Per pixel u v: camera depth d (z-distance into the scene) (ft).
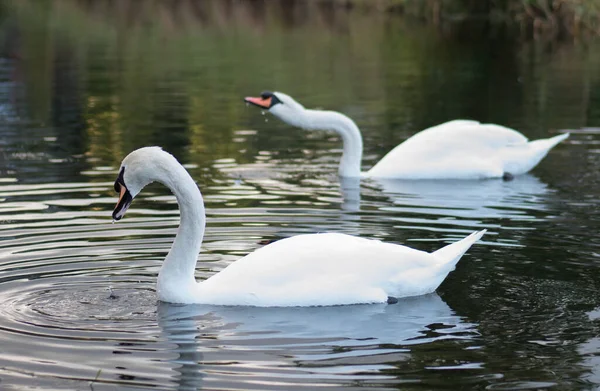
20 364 27.14
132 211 45.03
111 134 67.92
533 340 29.32
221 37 137.69
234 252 38.65
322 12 171.63
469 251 39.32
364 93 88.84
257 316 31.48
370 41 131.13
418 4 160.45
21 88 90.43
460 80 96.22
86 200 47.29
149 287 34.27
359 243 33.91
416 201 49.49
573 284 34.83
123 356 27.89
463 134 57.72
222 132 69.41
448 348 28.73
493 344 29.04
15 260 36.81
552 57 113.50
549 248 39.70
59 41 131.44
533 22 145.89
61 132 68.54
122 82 94.68
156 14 170.91
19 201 47.01
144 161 32.83
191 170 56.44
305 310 32.12
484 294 33.86
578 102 82.23
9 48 123.03
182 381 26.14
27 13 172.45
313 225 43.60
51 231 41.14
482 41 129.59
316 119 56.70
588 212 46.62
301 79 97.96
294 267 32.94
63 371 26.71
